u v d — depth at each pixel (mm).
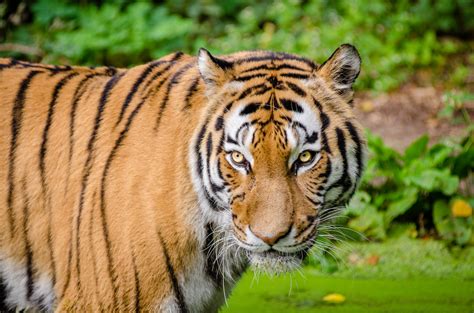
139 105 7180
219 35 20344
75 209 7137
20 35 17062
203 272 7078
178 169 6875
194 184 6848
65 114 7430
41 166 7363
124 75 7449
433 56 20609
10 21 17500
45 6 17406
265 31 20578
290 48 19453
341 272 11203
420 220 12305
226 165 6703
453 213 12016
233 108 6742
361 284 10820
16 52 16781
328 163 6754
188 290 7035
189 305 7082
